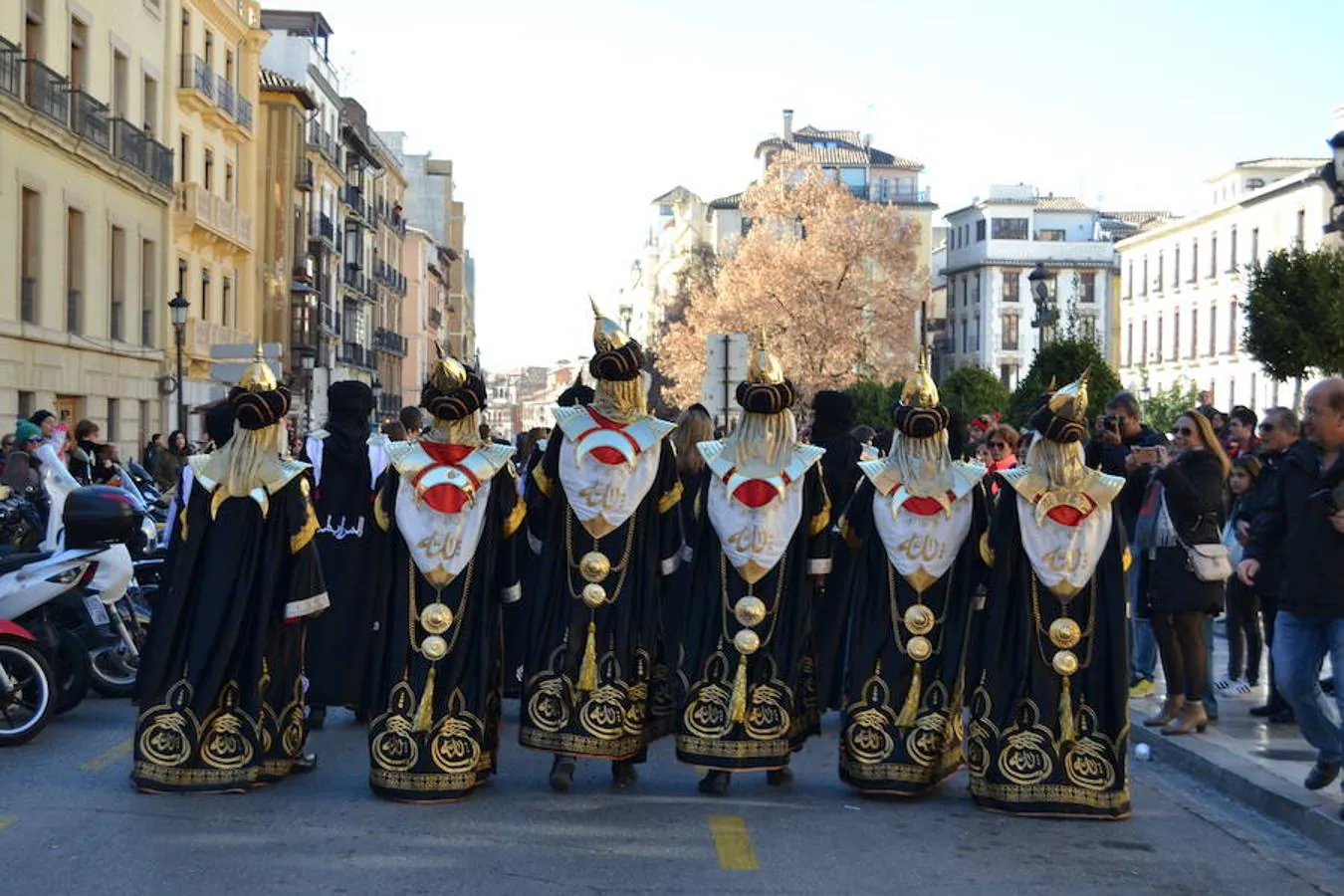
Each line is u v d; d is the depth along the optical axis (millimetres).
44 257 29500
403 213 103688
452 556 7980
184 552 8102
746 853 7074
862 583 8375
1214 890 6703
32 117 28000
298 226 52594
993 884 6660
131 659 11352
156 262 37125
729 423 24969
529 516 8406
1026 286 89250
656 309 121812
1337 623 7633
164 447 24047
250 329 46906
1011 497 8070
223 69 44312
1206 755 9281
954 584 8305
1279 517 7973
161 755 8039
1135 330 77188
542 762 9297
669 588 8766
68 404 31766
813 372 56094
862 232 56594
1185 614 10008
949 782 8930
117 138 33562
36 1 29219
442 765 7961
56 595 10211
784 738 8234
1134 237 76750
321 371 32062
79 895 6254
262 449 8164
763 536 8148
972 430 18109
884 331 57500
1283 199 60469
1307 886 6805
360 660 10086
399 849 7035
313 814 7699
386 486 8172
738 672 8148
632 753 8273
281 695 8359
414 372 91250
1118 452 11273
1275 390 61125
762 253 57250
